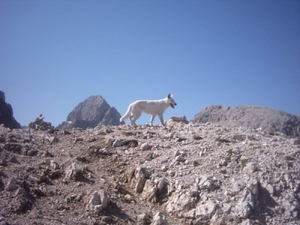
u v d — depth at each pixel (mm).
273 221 11375
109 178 13289
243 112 45125
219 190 12281
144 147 15391
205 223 11312
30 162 13445
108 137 16734
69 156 14477
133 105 20484
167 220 11523
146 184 12898
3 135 15297
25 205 10453
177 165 13812
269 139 16516
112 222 10836
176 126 19516
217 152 14516
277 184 12625
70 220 10336
